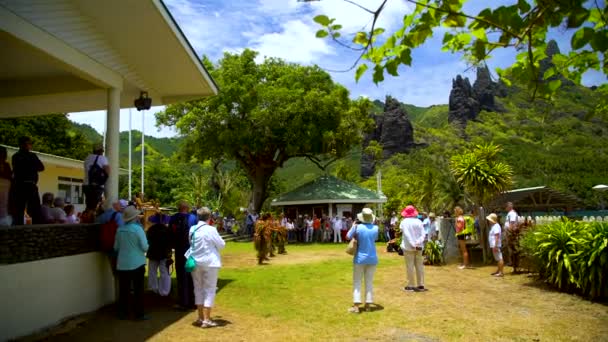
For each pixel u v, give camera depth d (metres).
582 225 9.05
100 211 8.23
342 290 9.36
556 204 24.08
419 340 5.86
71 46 7.48
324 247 21.83
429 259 13.59
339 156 31.88
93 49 8.15
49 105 10.98
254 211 30.70
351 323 6.72
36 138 30.89
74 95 10.08
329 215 29.91
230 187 35.25
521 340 5.82
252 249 19.70
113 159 8.77
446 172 32.31
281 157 31.73
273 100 27.48
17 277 5.75
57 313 6.54
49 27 6.92
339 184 31.64
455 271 12.19
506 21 2.82
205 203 33.09
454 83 158.75
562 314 7.17
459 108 151.75
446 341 5.81
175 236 7.77
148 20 7.89
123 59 9.24
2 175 6.52
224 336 6.08
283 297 8.66
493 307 7.71
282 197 31.59
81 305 7.14
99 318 6.98
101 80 8.45
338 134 29.83
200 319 6.61
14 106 10.97
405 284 10.05
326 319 6.96
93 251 7.58
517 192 25.16
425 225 13.88
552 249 9.02
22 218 6.88
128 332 6.25
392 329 6.37
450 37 3.38
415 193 34.56
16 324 5.71
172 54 9.16
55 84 9.84
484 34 3.07
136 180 51.03
